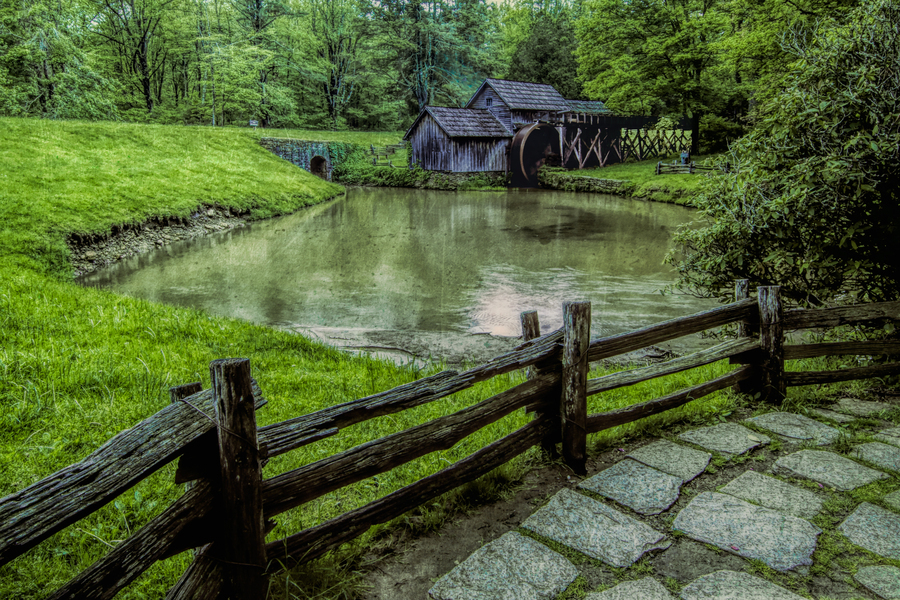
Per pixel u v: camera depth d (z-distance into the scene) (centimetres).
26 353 570
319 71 5491
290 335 789
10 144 2114
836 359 606
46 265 1301
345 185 4072
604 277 1298
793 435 418
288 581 238
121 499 336
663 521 307
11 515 153
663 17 3581
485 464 326
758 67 2402
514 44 7500
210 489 208
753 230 592
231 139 3469
